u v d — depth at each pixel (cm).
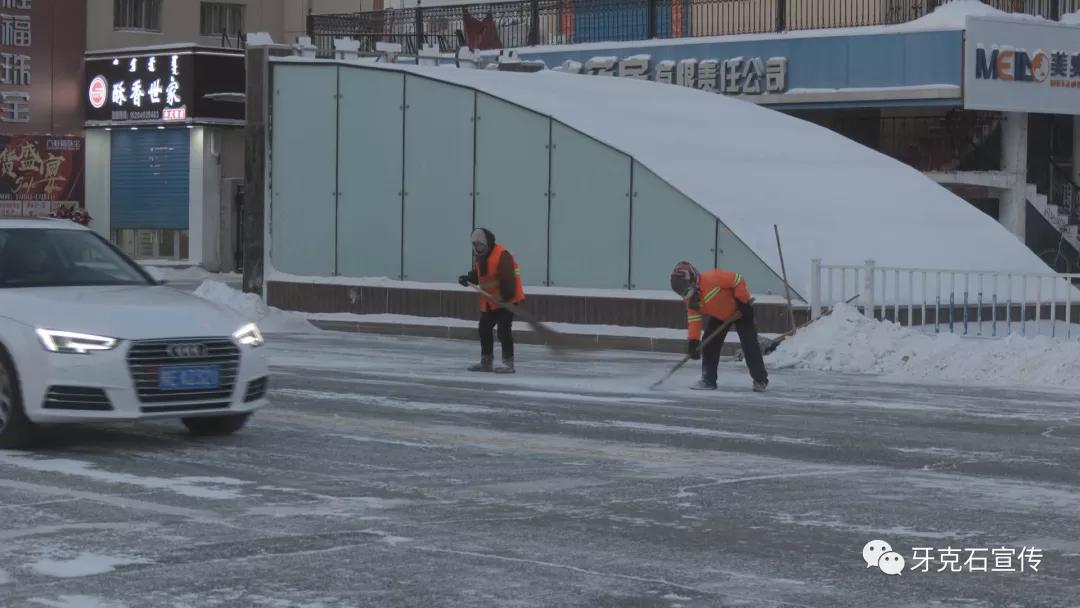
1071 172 4772
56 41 6638
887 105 4384
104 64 6606
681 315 3070
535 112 3312
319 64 3666
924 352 2503
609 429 1716
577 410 1906
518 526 1129
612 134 3244
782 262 2836
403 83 3528
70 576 962
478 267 2433
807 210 3203
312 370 2456
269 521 1141
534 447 1558
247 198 3759
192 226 6381
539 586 941
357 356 2797
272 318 3544
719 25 4938
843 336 2581
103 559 1009
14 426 1482
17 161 6525
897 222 3288
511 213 3353
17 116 6525
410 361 2688
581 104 3456
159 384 1473
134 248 6612
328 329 3588
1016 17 4372
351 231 3616
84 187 6706
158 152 6506
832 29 4488
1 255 1622
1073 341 2456
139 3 6938
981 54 4278
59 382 1450
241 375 1530
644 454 1512
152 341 1473
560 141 3278
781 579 963
